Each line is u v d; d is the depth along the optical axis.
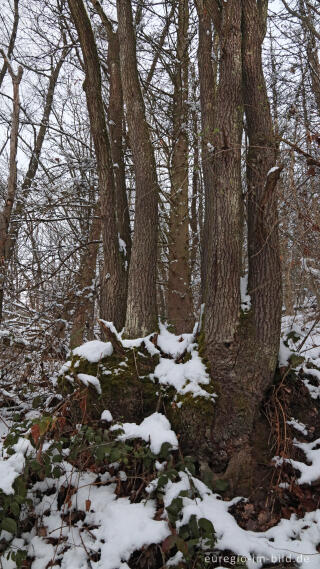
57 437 2.81
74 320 5.54
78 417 3.13
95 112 4.13
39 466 2.49
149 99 6.52
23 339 4.88
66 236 6.29
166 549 2.13
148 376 3.24
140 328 3.59
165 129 6.42
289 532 2.45
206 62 4.27
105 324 3.33
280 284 3.21
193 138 6.06
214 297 3.20
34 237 6.29
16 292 5.22
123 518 2.40
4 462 2.49
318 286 3.43
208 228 4.02
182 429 2.94
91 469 2.90
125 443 2.84
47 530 2.51
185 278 6.16
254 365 3.09
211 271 3.28
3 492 2.25
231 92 3.35
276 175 2.93
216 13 3.57
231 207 3.25
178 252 6.23
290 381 3.29
